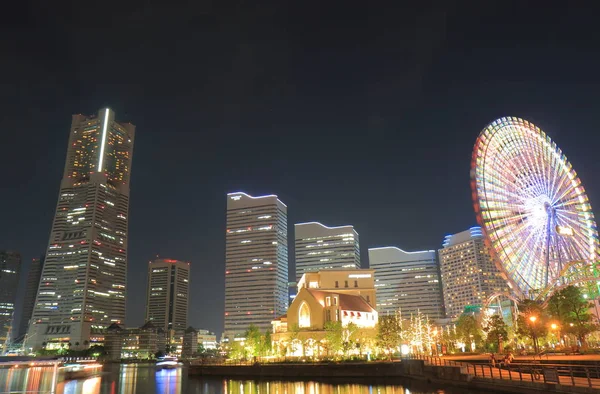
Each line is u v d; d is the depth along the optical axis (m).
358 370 109.38
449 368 75.94
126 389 118.44
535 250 131.62
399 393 77.94
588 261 129.38
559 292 122.69
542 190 137.75
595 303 135.88
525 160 137.50
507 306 180.50
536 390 53.81
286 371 120.88
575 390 48.69
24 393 113.06
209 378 134.12
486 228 122.88
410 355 116.25
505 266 123.19
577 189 144.88
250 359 153.12
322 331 154.50
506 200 129.50
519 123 138.75
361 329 164.75
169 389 114.50
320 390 90.62
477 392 65.94
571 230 136.00
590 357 82.56
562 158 147.00
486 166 127.31
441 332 197.25
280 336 165.12
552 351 116.88
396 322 151.62
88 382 143.38
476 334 151.38
